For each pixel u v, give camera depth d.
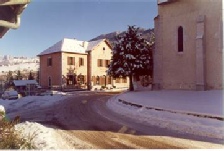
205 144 7.61
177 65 22.05
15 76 49.50
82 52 37.34
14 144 6.16
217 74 19.27
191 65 20.98
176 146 7.41
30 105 18.95
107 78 40.59
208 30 19.92
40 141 7.66
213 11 19.59
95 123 11.33
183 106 13.24
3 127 6.66
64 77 34.72
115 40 27.59
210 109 11.80
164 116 11.93
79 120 12.16
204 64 19.81
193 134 8.93
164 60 23.14
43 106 18.36
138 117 12.56
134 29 27.06
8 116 13.95
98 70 39.16
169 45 22.78
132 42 26.58
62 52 34.72
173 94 18.67
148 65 26.52
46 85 37.03
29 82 33.09
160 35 23.52
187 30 21.41
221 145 7.45
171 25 22.70
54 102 20.61
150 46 27.41
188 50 21.27
